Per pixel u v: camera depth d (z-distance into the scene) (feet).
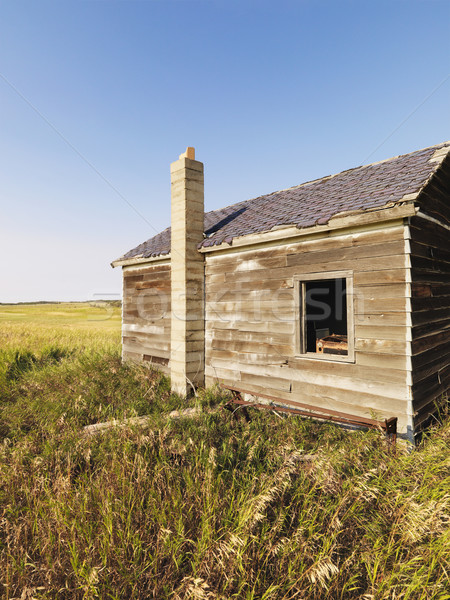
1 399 23.17
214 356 24.81
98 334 63.36
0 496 11.40
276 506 10.57
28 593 7.73
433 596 7.59
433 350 17.60
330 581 8.27
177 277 25.44
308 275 19.17
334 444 14.96
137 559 8.69
